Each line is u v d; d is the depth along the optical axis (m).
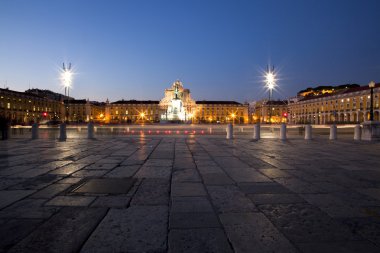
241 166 7.27
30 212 3.56
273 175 6.08
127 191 4.66
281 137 17.80
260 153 10.23
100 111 157.38
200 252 2.52
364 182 5.41
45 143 14.29
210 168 6.95
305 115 110.88
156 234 2.91
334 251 2.55
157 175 6.04
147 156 9.23
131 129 37.12
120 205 3.88
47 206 3.81
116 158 8.71
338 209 3.75
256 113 168.38
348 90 89.06
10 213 3.53
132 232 2.95
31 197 4.25
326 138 19.31
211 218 3.39
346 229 3.06
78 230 2.99
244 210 3.70
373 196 4.40
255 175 6.07
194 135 22.53
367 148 12.30
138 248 2.59
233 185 5.14
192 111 140.38
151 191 4.67
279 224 3.20
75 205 3.87
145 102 152.00
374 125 16.80
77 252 2.51
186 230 3.02
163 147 12.36
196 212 3.61
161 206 3.86
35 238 2.79
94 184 5.16
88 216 3.43
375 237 2.86
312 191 4.70
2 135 16.94
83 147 12.20
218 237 2.84
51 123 69.19
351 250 2.58
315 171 6.58
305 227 3.11
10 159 8.39
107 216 3.44
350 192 4.65
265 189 4.83
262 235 2.89
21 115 91.88
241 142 15.44
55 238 2.79
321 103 99.62
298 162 8.02
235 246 2.64
